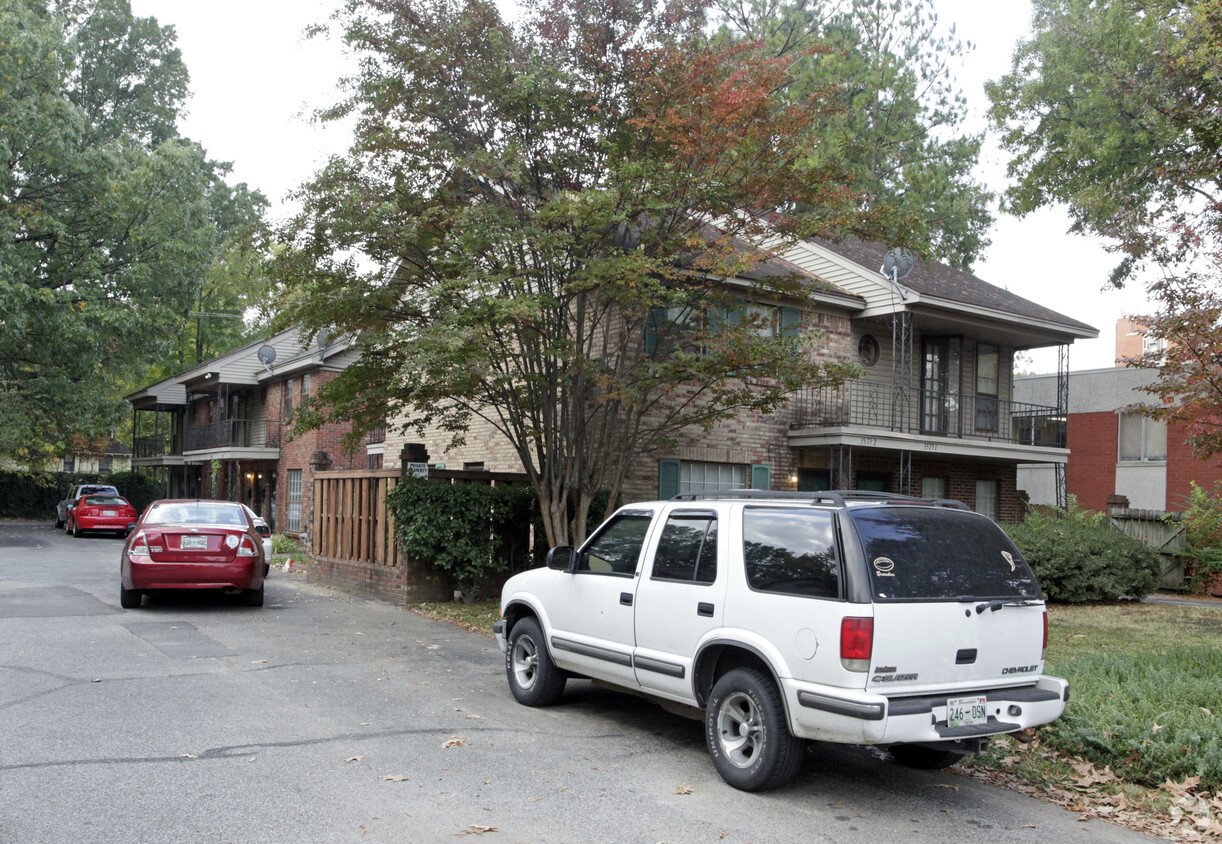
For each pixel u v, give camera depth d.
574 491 12.48
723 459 16.39
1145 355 10.62
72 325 27.77
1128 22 19.70
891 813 5.11
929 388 20.30
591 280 10.49
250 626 10.89
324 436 28.00
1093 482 25.03
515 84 10.65
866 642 4.80
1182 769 5.59
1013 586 5.46
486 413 18.27
